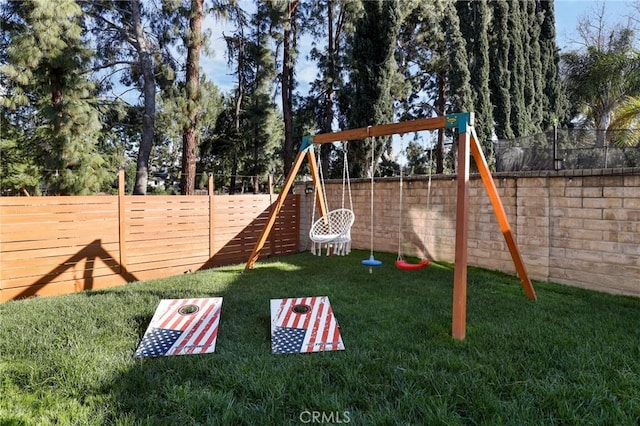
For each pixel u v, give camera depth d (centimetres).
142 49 851
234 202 672
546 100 1570
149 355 260
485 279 482
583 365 239
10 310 376
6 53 720
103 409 197
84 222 501
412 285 454
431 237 624
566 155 496
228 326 319
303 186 786
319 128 1436
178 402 201
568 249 454
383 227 701
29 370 238
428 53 1374
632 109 680
